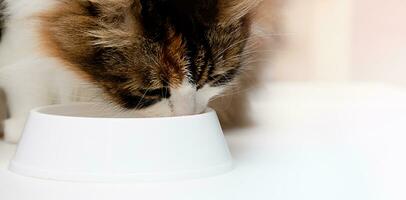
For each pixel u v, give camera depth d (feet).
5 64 2.90
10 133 2.96
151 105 2.58
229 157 2.60
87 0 2.51
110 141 2.39
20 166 2.48
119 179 2.39
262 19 2.90
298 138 3.24
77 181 2.39
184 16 2.48
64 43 2.62
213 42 2.54
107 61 2.56
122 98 2.62
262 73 3.47
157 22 2.47
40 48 2.72
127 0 2.46
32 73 2.89
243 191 2.37
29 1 2.71
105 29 2.52
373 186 2.46
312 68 5.08
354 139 3.23
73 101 2.86
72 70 2.68
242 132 3.38
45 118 2.45
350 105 4.35
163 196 2.31
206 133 2.50
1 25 2.82
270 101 4.29
